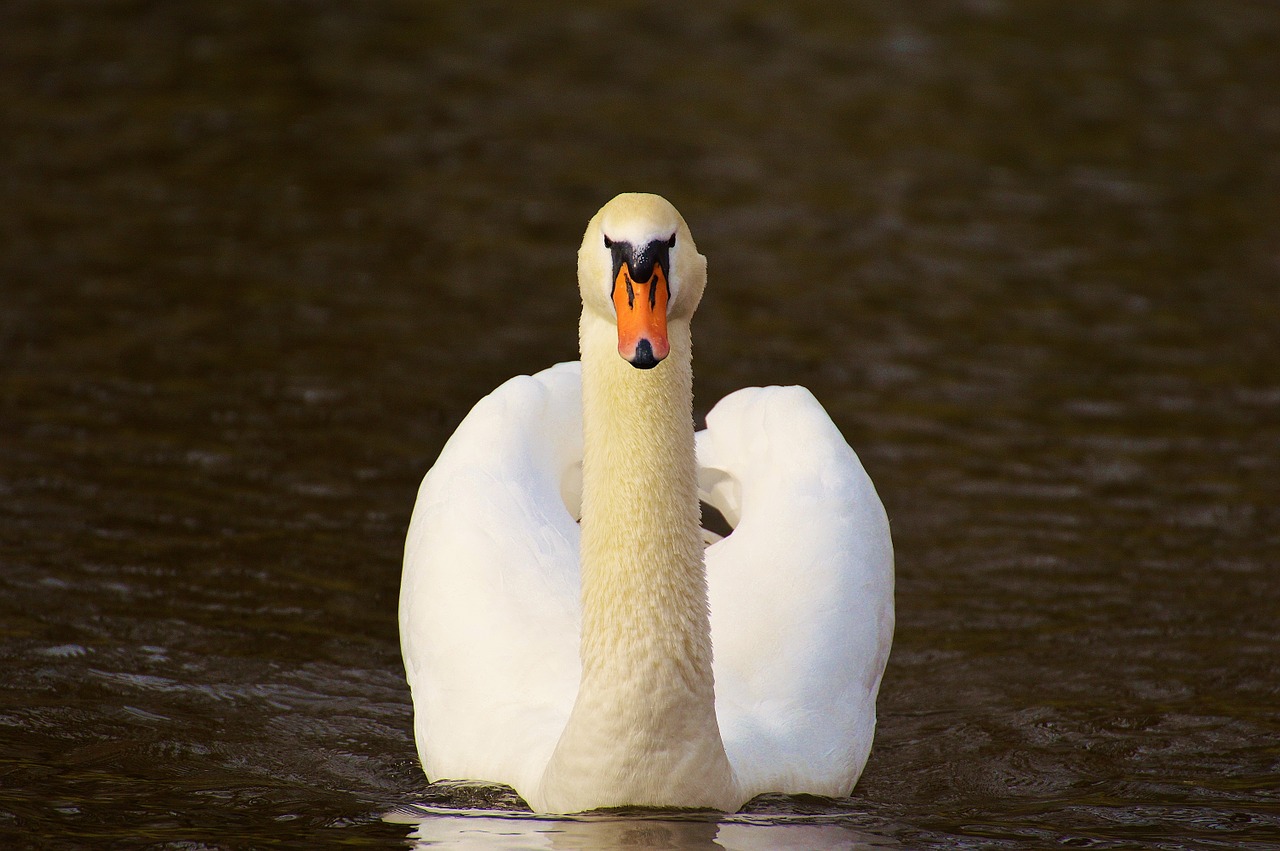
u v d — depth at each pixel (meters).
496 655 8.80
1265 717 9.80
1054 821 8.23
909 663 10.65
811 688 8.72
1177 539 12.56
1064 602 11.51
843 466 9.73
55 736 9.16
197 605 11.09
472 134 24.28
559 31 30.28
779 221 21.03
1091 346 16.98
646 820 7.73
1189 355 16.73
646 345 7.09
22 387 14.90
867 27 31.00
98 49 27.58
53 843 7.66
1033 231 20.83
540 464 9.75
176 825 7.93
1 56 26.81
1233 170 23.39
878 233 20.67
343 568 11.79
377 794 8.42
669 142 24.22
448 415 14.70
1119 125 25.44
